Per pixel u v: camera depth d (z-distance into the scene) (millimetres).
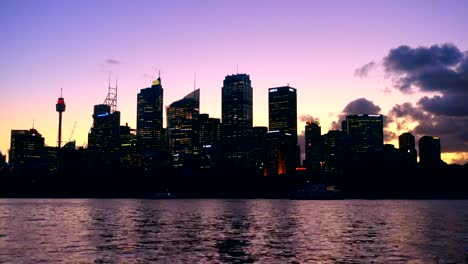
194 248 72688
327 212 184250
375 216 155875
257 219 140125
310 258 62750
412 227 110312
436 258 62656
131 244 77812
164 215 163750
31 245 76875
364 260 61062
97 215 164250
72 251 69625
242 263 59250
